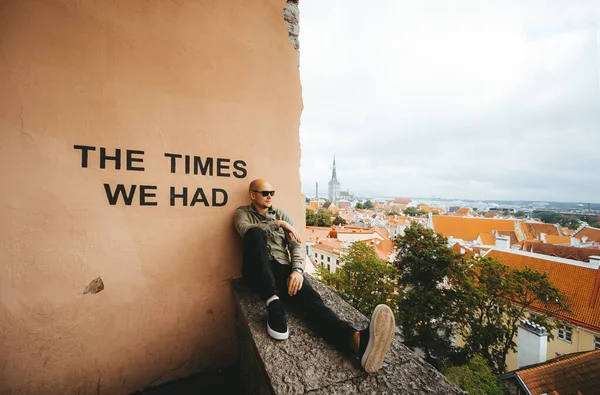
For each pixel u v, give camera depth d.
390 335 1.18
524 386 10.08
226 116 2.15
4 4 1.52
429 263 15.13
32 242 1.57
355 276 17.95
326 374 1.17
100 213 1.73
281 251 1.93
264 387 1.38
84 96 1.68
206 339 2.07
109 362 1.77
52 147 1.61
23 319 1.56
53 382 1.64
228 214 2.15
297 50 2.55
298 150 2.51
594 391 8.85
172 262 1.94
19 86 1.54
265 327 1.52
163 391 1.89
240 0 2.23
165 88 1.92
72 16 1.66
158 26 1.91
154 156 1.88
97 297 1.73
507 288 14.42
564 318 15.10
